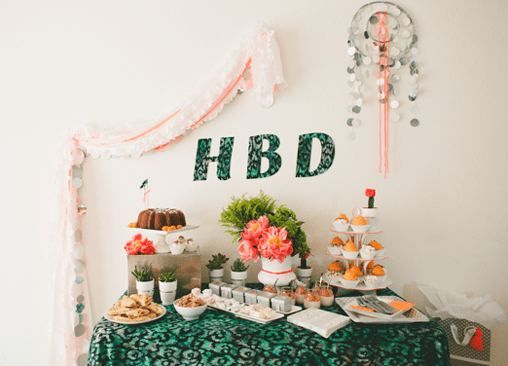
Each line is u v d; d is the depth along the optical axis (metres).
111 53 1.99
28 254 1.97
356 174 1.94
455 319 1.77
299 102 1.95
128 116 1.98
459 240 1.92
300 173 1.94
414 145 1.93
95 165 1.96
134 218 1.96
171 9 1.98
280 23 1.96
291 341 1.25
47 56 1.99
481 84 1.92
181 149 1.96
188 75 1.98
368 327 1.33
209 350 1.25
